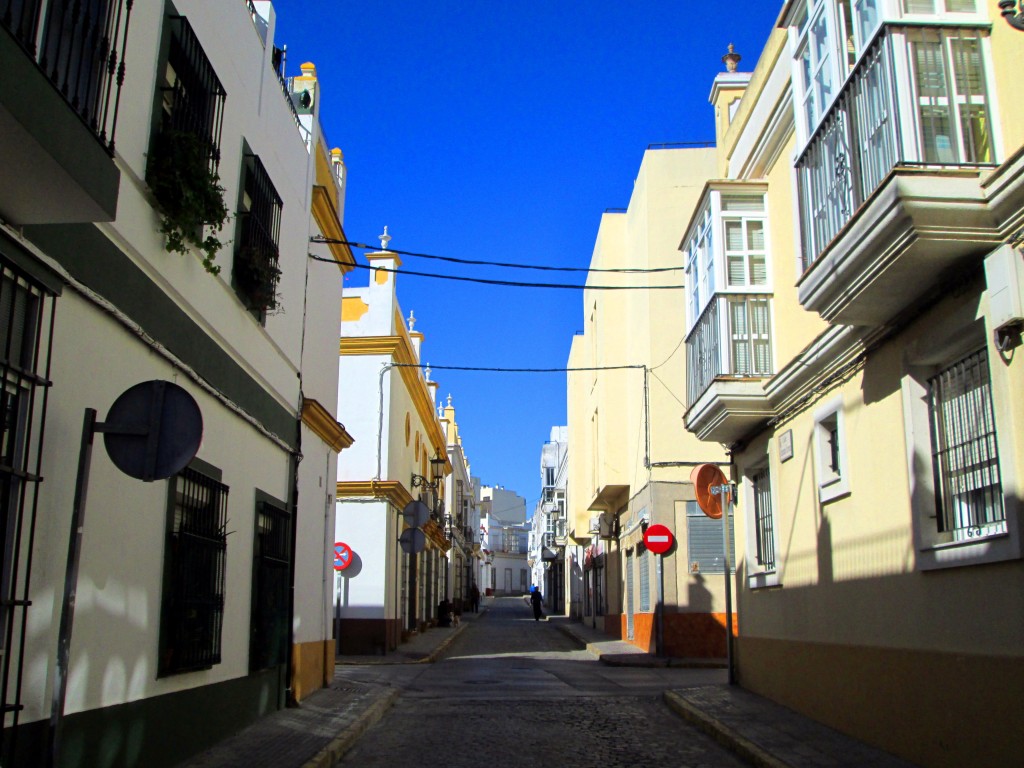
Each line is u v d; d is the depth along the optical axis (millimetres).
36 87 4461
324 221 13805
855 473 8859
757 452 12094
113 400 6359
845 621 9062
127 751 6488
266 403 10375
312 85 13172
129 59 6641
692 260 13047
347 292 23469
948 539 7227
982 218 6250
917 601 7512
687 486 20141
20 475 5055
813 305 8047
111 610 6289
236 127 9305
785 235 10906
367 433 22578
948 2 6723
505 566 105062
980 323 6586
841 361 9102
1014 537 6035
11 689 5031
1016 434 6051
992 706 6320
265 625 10031
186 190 7121
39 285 5320
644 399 20672
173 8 7500
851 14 7645
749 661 12406
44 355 5426
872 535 8438
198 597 7828
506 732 9984
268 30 10680
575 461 35438
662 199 20984
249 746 8328
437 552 39406
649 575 21516
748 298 11430
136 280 6746
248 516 9633
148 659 6902
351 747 9000
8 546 4980
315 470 13031
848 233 7062
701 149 21094
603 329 24750
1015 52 6223
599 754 8680
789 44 9266
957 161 6418
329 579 13781
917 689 7449
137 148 6805
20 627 5090
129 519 6582
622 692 13812
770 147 11328
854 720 8758
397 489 22516
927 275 6906
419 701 12742
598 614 32906
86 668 5918
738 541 13102
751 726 9484
